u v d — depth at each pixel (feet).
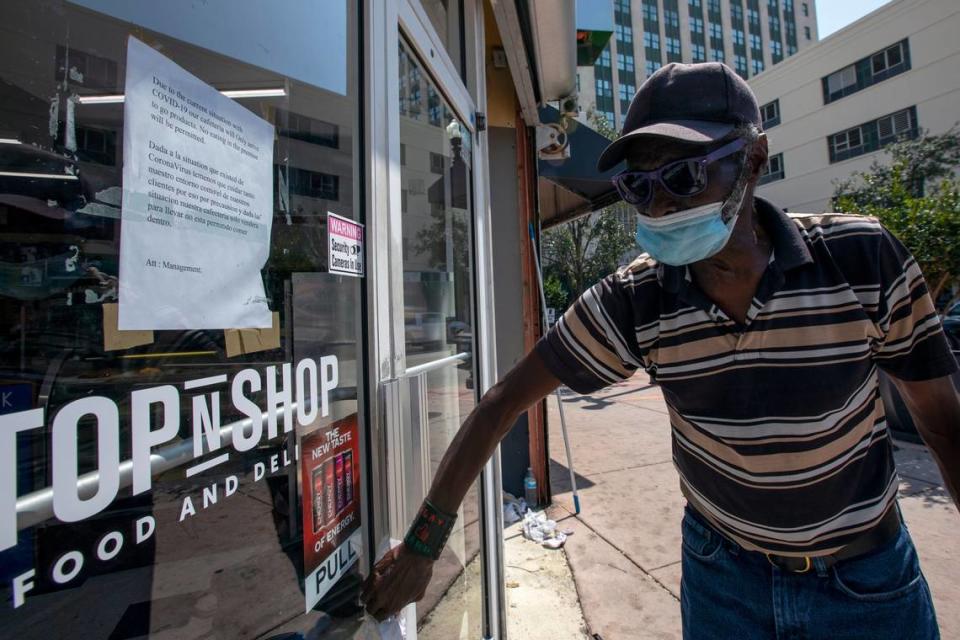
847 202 22.84
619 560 10.54
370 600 3.57
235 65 2.68
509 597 9.34
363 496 3.84
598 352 4.17
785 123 78.38
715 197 3.38
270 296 2.89
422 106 5.57
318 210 3.35
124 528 2.01
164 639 2.17
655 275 3.99
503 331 13.88
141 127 2.10
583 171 15.49
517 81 11.11
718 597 4.08
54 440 1.77
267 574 2.76
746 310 3.61
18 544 1.66
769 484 3.63
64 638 1.80
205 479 2.39
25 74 1.72
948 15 59.72
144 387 2.09
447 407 6.10
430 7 6.15
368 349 3.87
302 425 3.11
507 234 13.88
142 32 2.13
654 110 3.55
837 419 3.48
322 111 3.45
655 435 20.76
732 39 168.96
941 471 3.95
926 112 62.03
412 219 5.27
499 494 7.68
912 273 3.48
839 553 3.67
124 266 2.01
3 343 1.65
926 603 3.78
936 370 3.51
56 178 1.79
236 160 2.66
